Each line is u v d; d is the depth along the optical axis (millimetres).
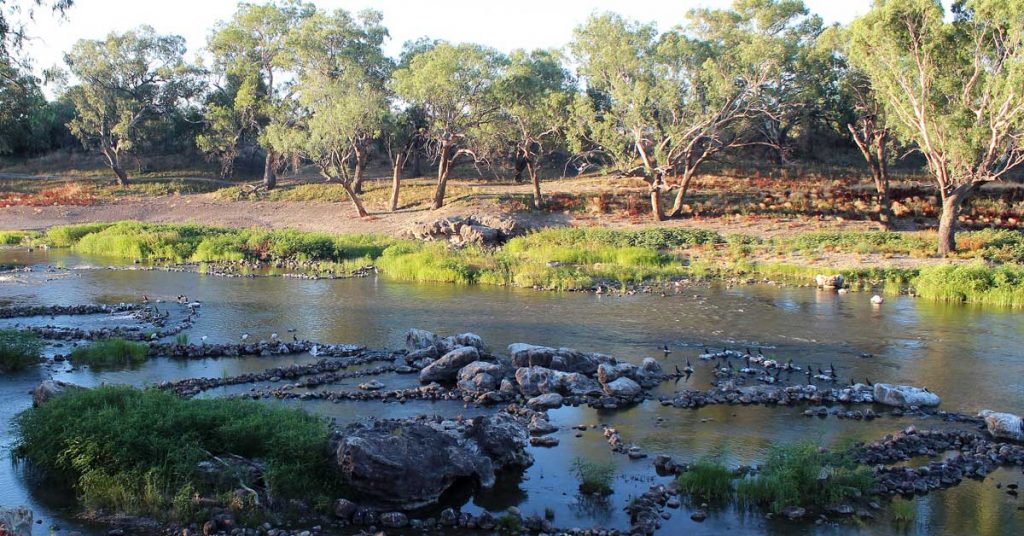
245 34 66938
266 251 42156
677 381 18359
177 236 45031
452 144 56406
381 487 11477
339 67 61219
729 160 68812
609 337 23078
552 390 17109
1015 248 39031
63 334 22516
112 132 66188
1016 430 14328
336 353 20609
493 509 11695
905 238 42469
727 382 17891
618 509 11625
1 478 12523
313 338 22750
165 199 64125
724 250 41719
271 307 27875
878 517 11320
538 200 54500
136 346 20016
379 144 80750
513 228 46969
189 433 12445
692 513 11430
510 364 19031
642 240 43219
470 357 18531
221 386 17672
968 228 48938
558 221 51500
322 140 52969
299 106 63469
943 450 13820
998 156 37031
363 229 52656
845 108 52219
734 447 13969
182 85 72188
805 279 34719
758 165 66250
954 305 28625
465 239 45875
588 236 44000
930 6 34469
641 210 53688
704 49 47875
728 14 51375
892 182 58938
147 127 71312
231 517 10961
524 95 52719
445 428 14086
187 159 77875
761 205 53125
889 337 23125
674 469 12914
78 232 49250
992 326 24703
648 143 51844
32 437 12922
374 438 11891
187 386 17266
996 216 51531
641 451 13727
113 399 13844
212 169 76000
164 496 11438
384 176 72562
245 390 17344
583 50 48812
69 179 68938
